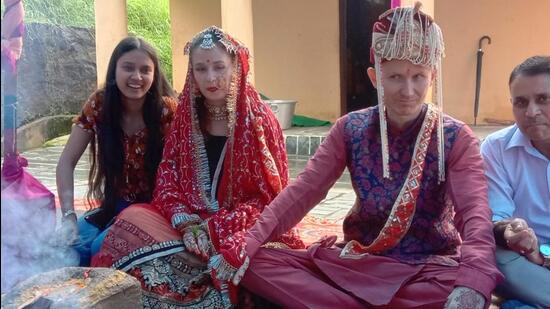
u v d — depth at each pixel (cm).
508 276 210
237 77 259
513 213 237
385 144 221
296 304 221
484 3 778
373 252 227
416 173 219
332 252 229
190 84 263
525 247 207
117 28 701
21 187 241
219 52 252
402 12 209
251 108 261
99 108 282
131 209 251
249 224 247
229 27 692
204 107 266
